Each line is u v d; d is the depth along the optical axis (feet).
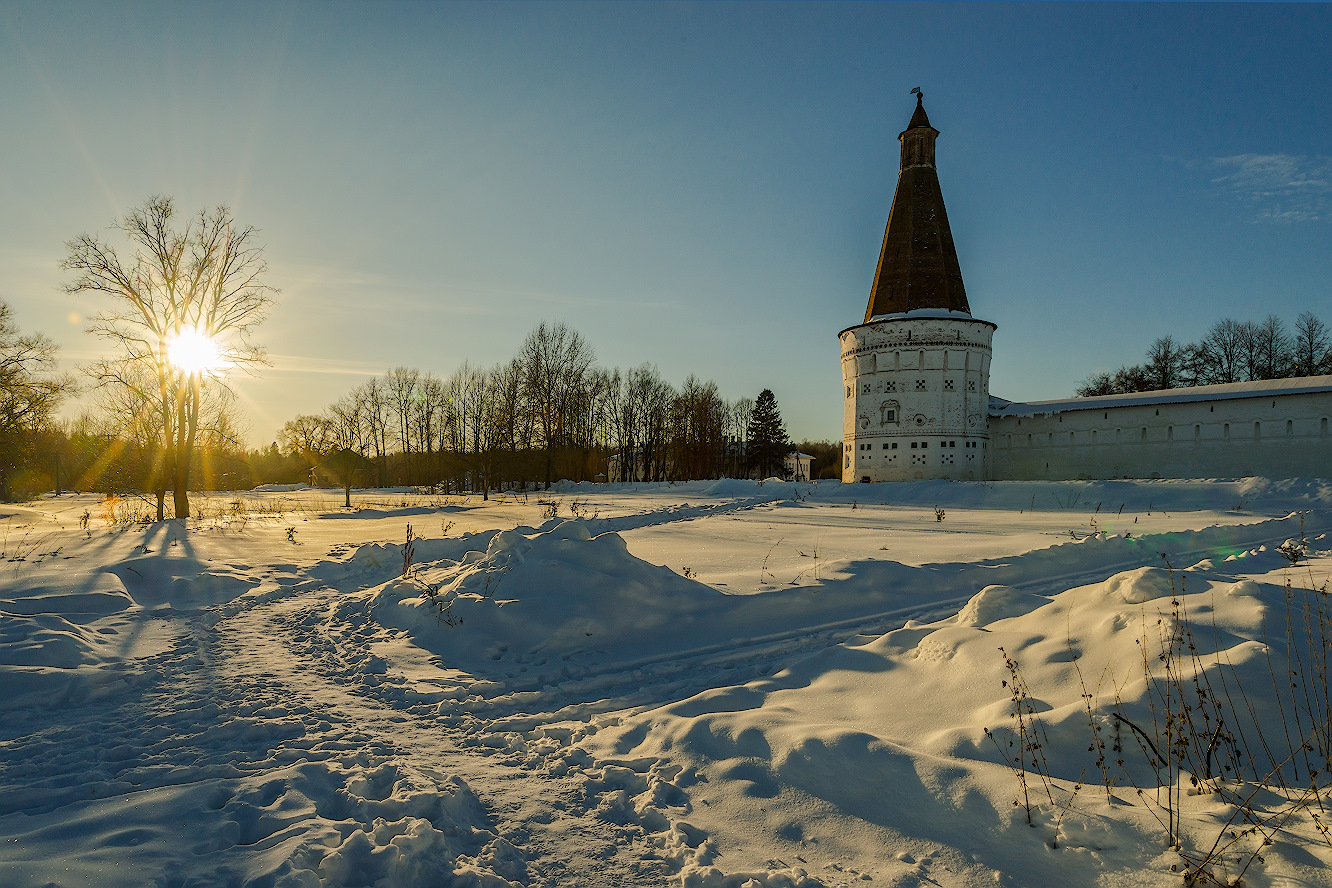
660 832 12.35
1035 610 20.97
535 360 202.90
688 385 245.65
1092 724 14.21
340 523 82.28
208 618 30.25
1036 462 174.40
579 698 20.61
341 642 26.30
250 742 16.44
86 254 76.89
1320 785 12.25
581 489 169.78
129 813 12.23
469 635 25.80
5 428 111.45
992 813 12.17
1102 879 10.54
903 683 18.85
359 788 13.29
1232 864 10.32
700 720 16.46
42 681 20.08
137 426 100.32
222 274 83.15
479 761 15.58
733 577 35.83
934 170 175.22
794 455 304.30
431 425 255.70
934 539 57.26
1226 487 100.73
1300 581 34.50
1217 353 213.25
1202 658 15.42
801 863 11.28
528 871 10.99
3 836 11.49
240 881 9.96
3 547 46.85
